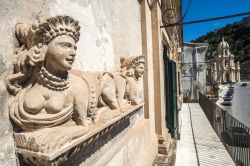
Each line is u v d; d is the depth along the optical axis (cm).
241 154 480
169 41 848
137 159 330
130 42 376
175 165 484
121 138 281
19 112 116
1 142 111
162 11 631
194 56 2425
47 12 155
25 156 114
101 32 255
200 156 533
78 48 199
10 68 120
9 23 121
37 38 117
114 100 226
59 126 133
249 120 2252
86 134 143
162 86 554
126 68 314
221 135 675
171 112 681
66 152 120
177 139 687
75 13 197
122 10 339
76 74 167
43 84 125
